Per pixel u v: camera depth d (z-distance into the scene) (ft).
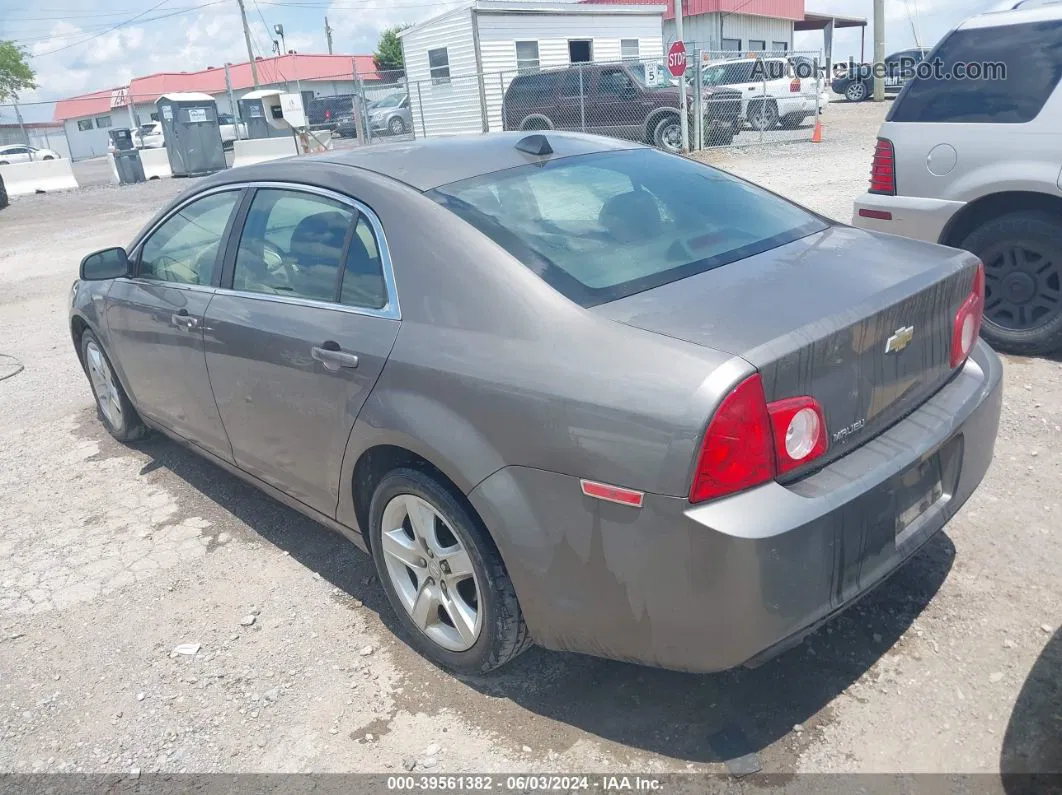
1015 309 16.72
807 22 140.26
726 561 6.84
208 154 81.46
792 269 8.74
